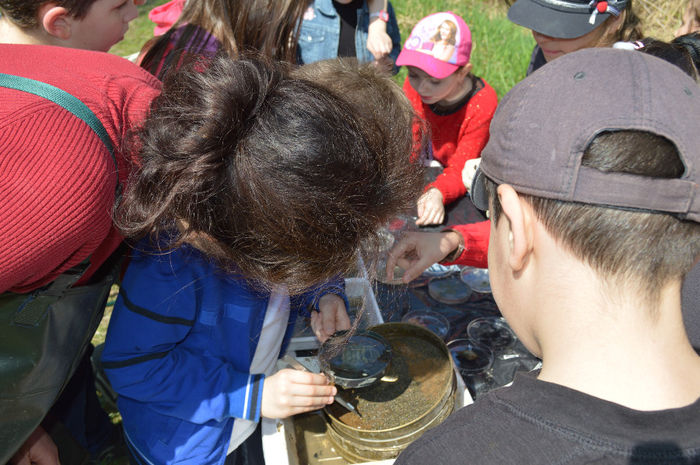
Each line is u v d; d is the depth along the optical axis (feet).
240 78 2.98
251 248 2.98
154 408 4.25
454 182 7.39
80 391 6.12
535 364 5.00
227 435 4.50
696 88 2.00
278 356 4.92
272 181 2.74
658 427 1.81
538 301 2.13
